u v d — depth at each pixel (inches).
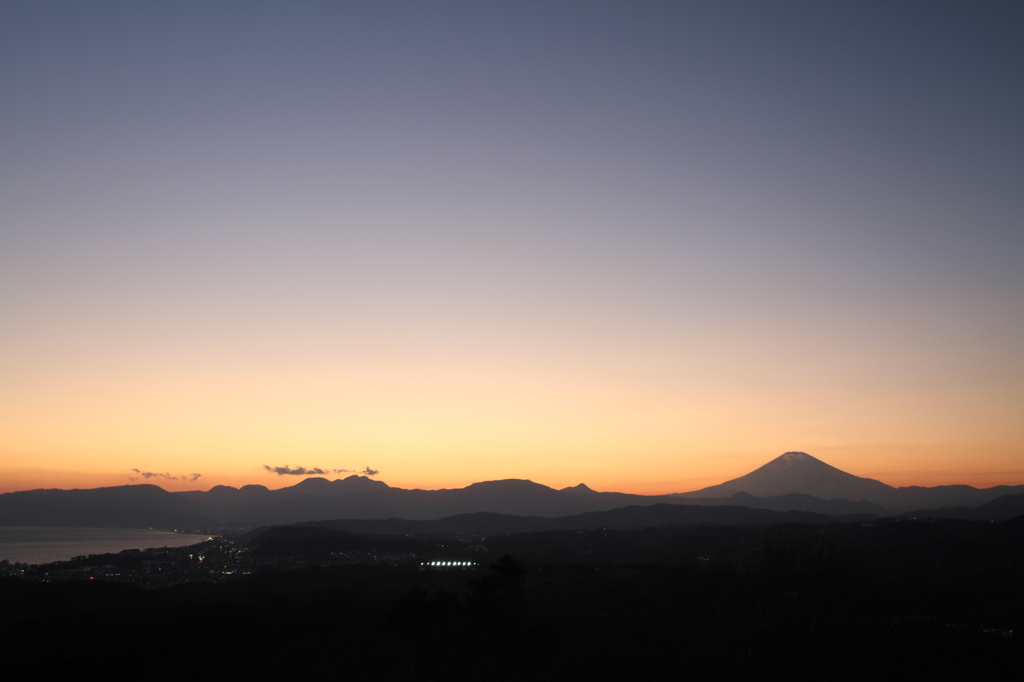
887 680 597.6
